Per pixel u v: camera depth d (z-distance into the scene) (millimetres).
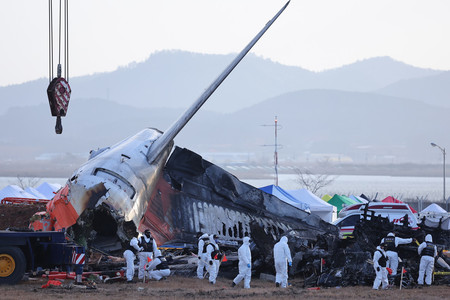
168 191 116875
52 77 103812
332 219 178625
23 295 70625
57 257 82375
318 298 75625
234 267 104000
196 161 121188
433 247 92750
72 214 98125
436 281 96625
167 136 113812
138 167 108312
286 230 123875
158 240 111125
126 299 70062
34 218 101688
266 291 82000
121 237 99688
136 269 94938
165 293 77062
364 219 109312
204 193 120312
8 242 78375
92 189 98625
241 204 122812
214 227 117750
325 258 98375
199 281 92375
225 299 73062
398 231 107562
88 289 78250
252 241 103375
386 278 87312
